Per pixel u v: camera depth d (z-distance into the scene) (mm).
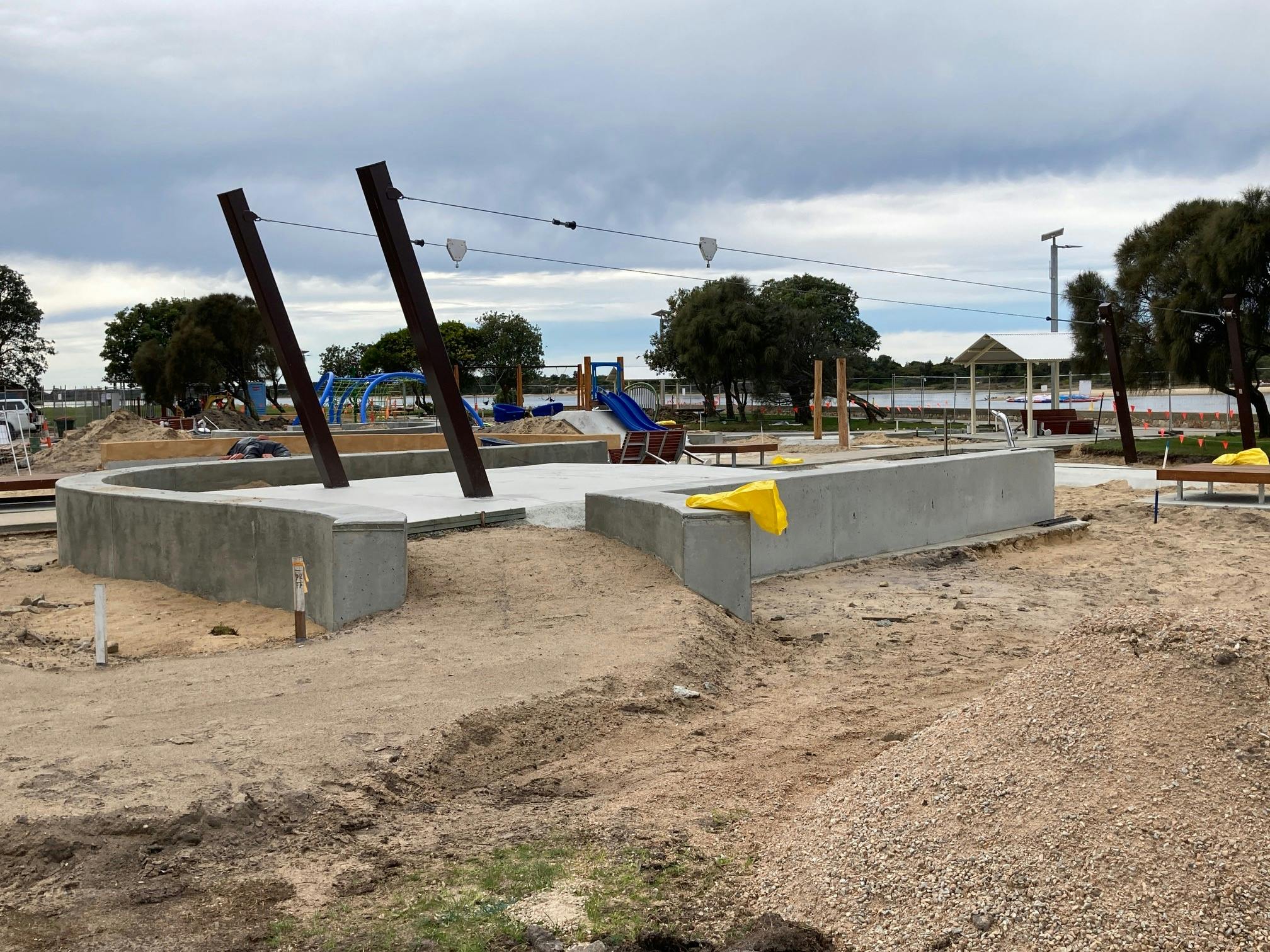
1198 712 4230
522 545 10977
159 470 16156
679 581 9719
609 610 8914
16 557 15289
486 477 13703
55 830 4617
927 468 14188
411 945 3877
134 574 12312
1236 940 3389
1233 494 19812
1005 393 80375
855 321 98500
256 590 10555
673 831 4926
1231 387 36250
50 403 68250
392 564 9070
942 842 4047
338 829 4922
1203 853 3678
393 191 13477
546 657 7605
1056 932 3506
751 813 5176
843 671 8258
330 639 8305
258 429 51656
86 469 32969
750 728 6660
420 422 45344
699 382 67500
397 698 6609
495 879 4426
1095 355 40500
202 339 59281
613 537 11383
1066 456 32344
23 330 72875
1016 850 3871
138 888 4312
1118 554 14320
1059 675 4699
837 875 4094
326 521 9125
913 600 11070
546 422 44469
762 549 11992
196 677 7191
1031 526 15859
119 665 7945
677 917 4090
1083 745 4258
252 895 4285
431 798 5414
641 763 5965
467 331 86938
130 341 86312
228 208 14547
